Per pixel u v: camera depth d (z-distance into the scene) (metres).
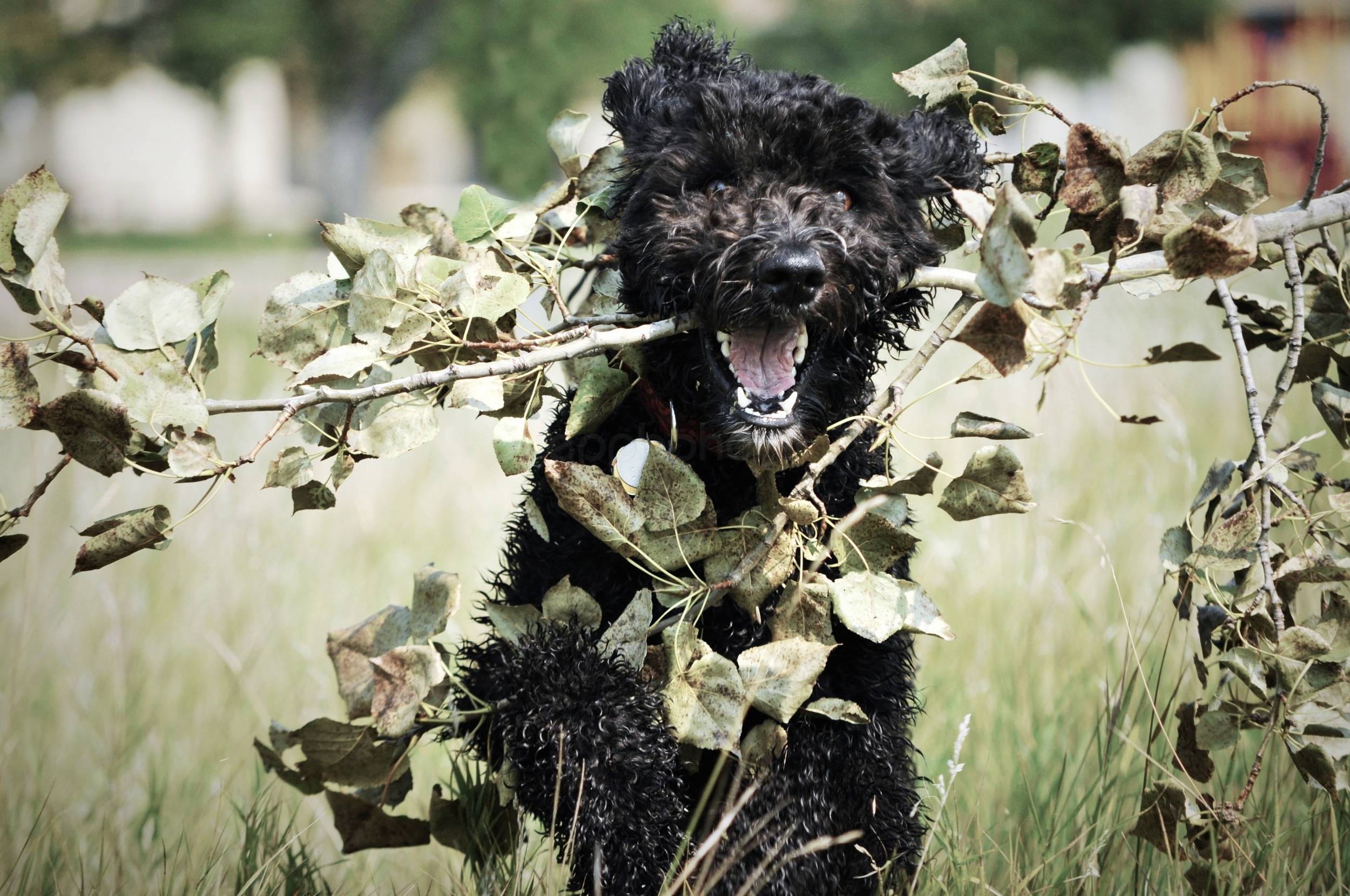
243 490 8.59
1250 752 5.06
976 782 5.03
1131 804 4.75
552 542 4.31
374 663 3.61
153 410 3.32
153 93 52.47
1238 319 3.81
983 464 3.63
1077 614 5.98
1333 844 4.19
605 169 4.67
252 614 6.71
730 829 4.02
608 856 3.71
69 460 3.33
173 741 5.80
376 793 4.27
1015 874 4.12
